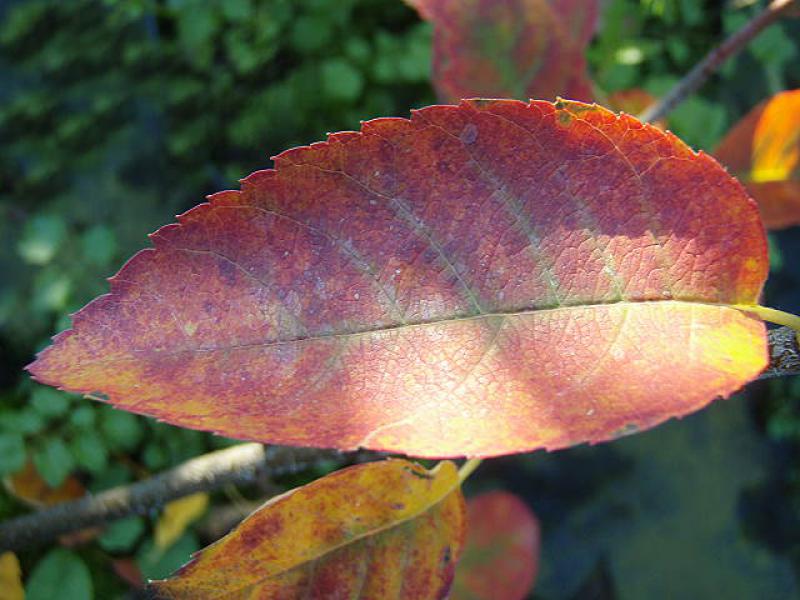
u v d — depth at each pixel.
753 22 0.18
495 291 0.10
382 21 0.51
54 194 0.45
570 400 0.10
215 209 0.10
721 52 0.18
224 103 0.49
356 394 0.10
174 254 0.10
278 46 0.50
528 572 0.22
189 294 0.10
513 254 0.11
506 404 0.10
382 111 0.50
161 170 0.47
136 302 0.10
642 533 0.44
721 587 0.44
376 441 0.09
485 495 0.23
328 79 0.49
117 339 0.10
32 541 0.22
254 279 0.10
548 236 0.11
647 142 0.10
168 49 0.50
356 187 0.10
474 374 0.10
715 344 0.10
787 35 0.50
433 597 0.12
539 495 0.44
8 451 0.34
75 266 0.41
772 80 0.48
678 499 0.45
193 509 0.34
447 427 0.09
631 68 0.48
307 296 0.10
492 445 0.09
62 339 0.10
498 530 0.23
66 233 0.41
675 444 0.46
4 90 0.47
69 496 0.35
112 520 0.21
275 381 0.10
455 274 0.10
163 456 0.38
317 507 0.12
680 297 0.11
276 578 0.12
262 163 0.49
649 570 0.44
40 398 0.36
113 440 0.37
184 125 0.48
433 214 0.10
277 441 0.09
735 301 0.11
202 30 0.49
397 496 0.12
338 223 0.10
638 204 0.11
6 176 0.45
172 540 0.34
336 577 0.12
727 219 0.11
